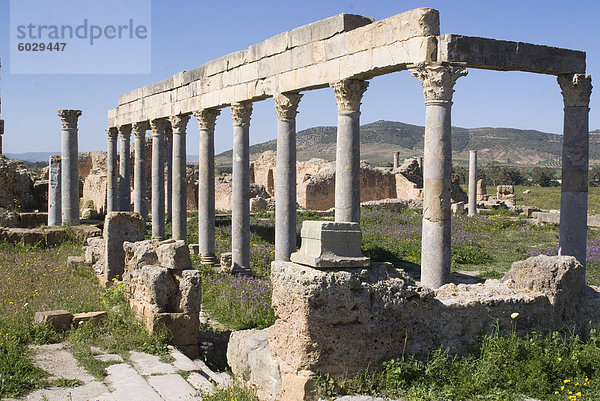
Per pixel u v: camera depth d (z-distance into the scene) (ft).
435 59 45.06
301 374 27.81
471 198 141.69
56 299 49.70
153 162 95.81
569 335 35.32
